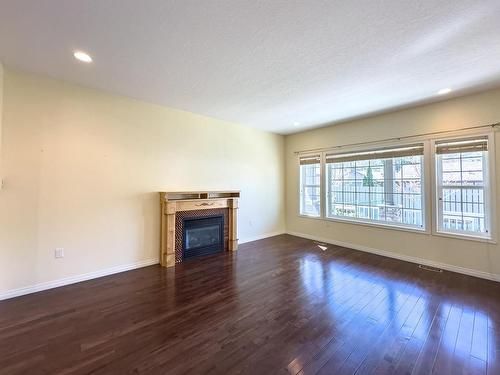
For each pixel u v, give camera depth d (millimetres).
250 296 2746
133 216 3609
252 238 5410
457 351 1852
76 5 1689
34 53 2348
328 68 2641
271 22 1889
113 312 2393
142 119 3691
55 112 2934
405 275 3373
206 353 1819
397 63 2527
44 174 2867
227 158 4883
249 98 3561
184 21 1871
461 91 3273
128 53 2346
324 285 3043
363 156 4629
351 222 4789
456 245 3525
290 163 6016
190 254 4113
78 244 3115
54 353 1813
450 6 1705
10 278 2670
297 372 1639
